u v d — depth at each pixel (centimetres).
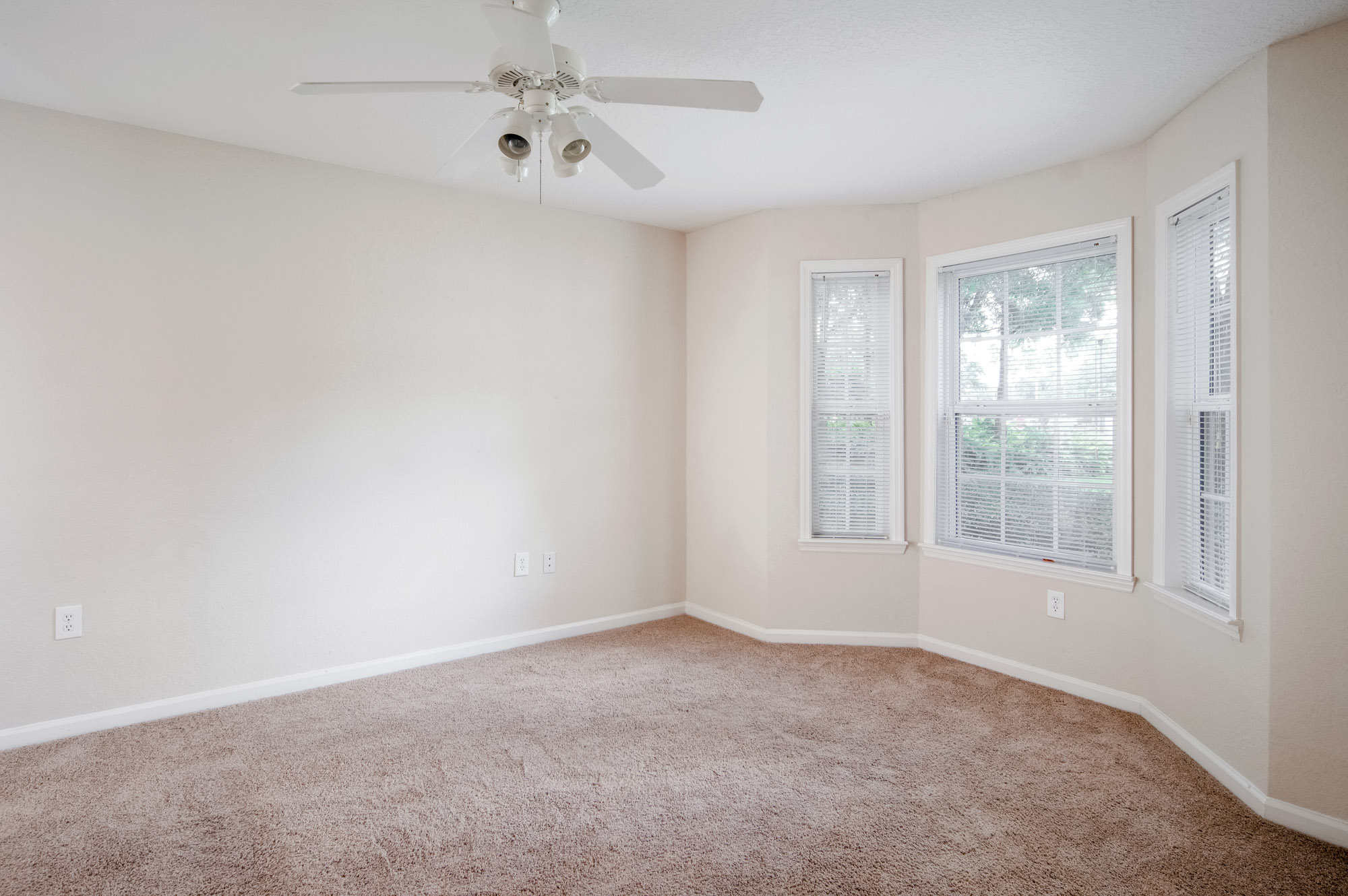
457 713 294
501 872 191
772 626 391
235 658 302
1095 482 312
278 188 307
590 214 401
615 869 193
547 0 182
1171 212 272
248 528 303
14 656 259
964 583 357
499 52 174
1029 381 336
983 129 280
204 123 276
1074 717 290
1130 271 294
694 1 196
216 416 295
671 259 436
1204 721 251
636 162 208
